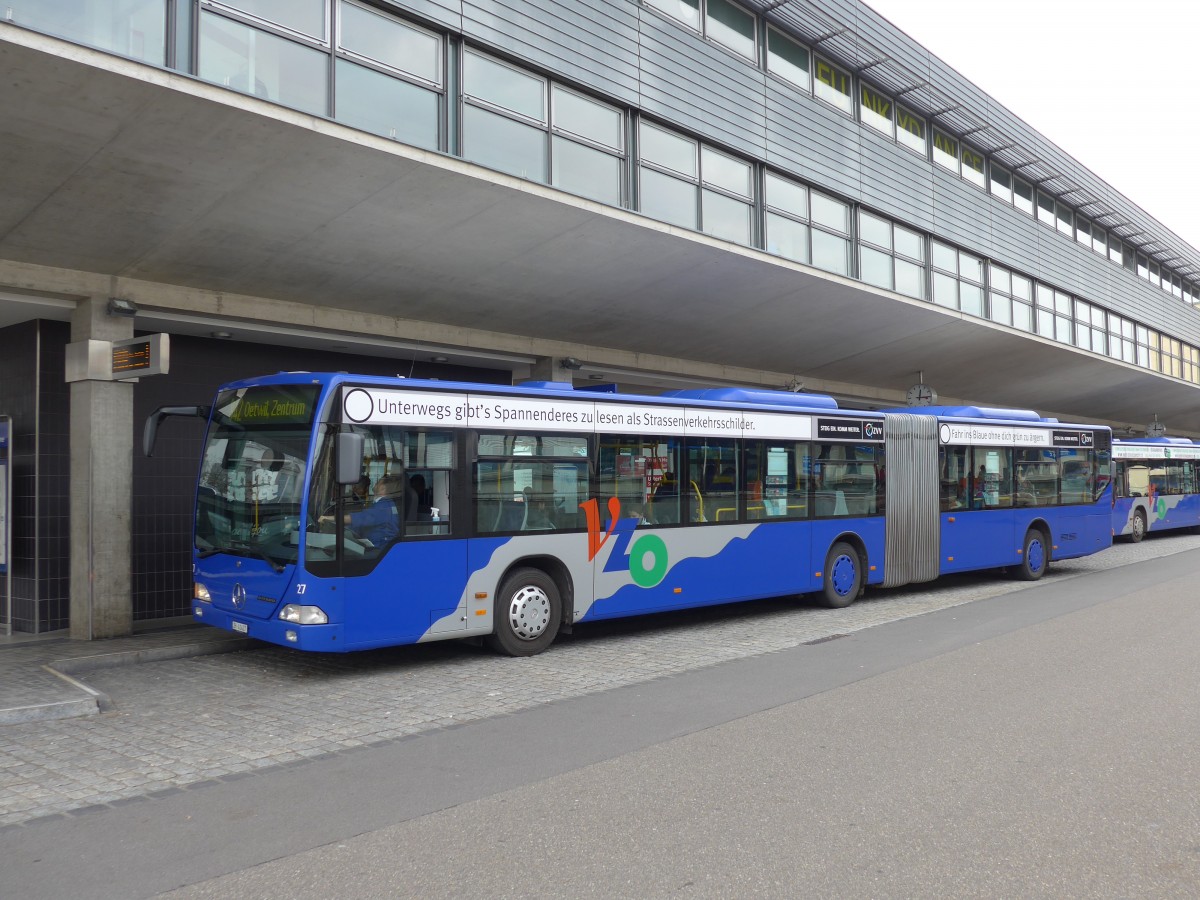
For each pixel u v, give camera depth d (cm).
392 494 880
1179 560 2011
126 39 872
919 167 2125
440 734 678
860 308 1762
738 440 1190
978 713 717
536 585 988
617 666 929
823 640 1070
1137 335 3291
